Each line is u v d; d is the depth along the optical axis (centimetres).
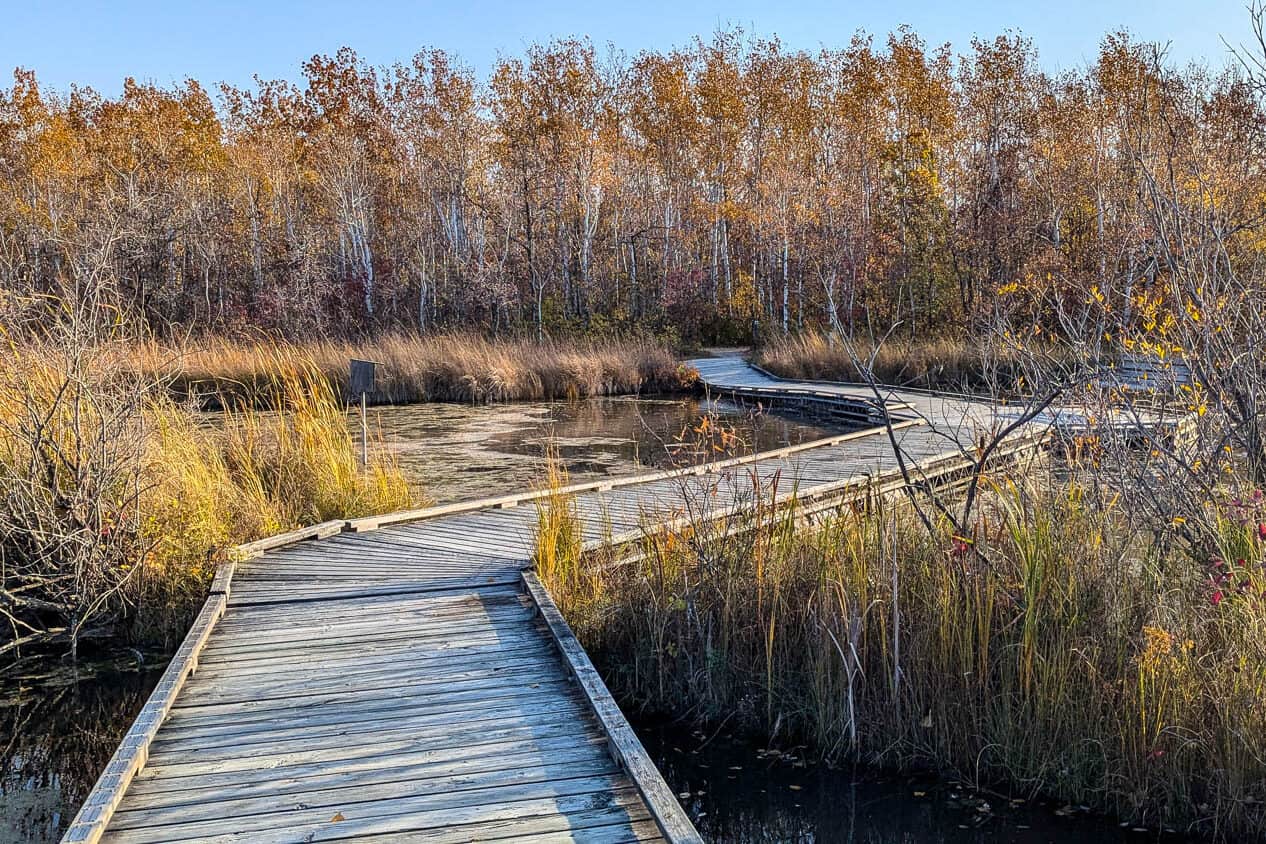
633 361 2494
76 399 689
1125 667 478
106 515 705
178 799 377
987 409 1405
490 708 466
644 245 3878
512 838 346
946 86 3525
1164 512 567
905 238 2900
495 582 676
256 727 445
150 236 2777
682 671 594
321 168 3544
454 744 426
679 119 3697
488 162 3541
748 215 3616
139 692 620
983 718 509
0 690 622
